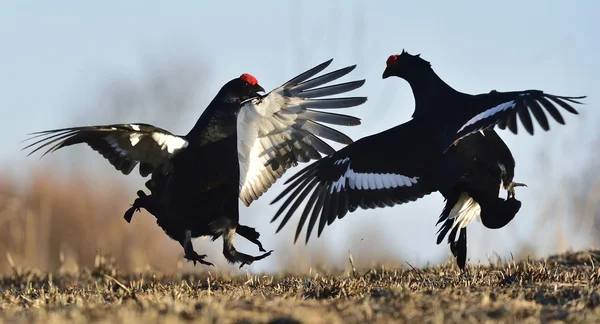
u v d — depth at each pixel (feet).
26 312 33.81
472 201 42.86
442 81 44.50
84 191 91.56
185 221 41.86
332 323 29.55
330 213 45.93
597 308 32.76
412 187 43.34
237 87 44.19
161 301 34.60
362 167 45.01
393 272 47.32
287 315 30.35
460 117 41.73
